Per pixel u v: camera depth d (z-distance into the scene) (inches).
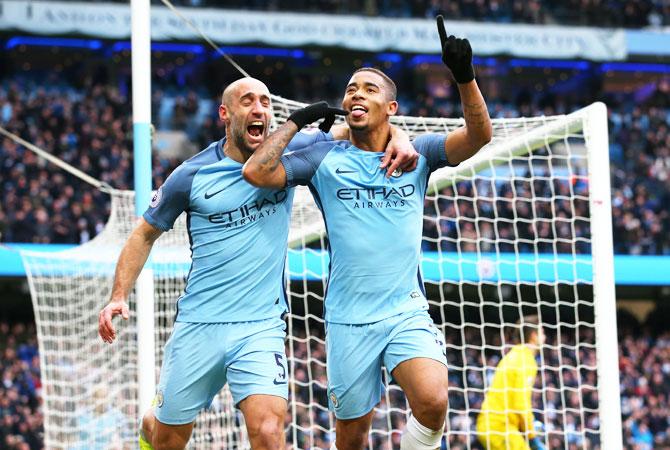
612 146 896.9
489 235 706.8
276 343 184.4
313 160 184.7
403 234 183.6
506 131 285.0
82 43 925.2
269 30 870.4
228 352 183.2
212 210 184.9
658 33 914.7
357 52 933.8
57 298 387.5
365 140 186.9
